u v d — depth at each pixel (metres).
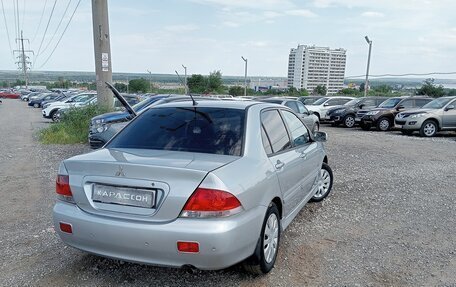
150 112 4.13
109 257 3.02
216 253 2.77
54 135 12.84
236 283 3.43
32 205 5.70
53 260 3.84
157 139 3.60
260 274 3.52
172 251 2.79
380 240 4.51
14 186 6.80
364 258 4.02
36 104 39.78
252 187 3.10
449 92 40.06
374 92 43.97
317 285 3.44
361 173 8.27
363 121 19.05
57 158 9.61
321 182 5.95
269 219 3.50
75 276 3.53
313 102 24.12
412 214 5.50
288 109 4.84
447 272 3.76
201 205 2.76
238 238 2.89
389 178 7.83
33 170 8.16
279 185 3.67
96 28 13.73
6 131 16.58
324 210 5.60
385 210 5.67
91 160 3.12
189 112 3.93
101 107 13.40
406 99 19.22
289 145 4.32
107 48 13.97
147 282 3.43
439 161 9.98
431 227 4.99
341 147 12.41
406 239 4.56
